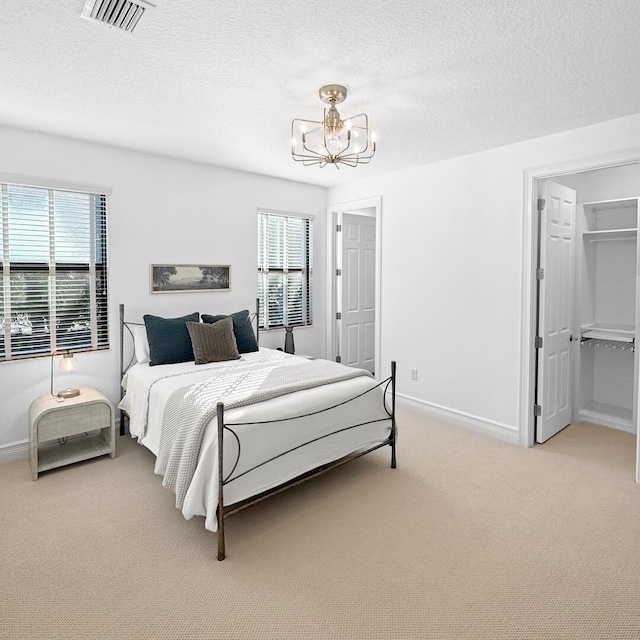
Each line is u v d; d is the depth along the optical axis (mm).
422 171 4219
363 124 3078
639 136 2879
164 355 3623
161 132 3312
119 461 3287
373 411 3113
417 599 1892
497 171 3643
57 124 3139
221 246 4410
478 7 1746
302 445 2631
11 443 3287
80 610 1823
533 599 1887
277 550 2230
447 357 4117
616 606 1847
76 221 3559
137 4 1720
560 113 2875
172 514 2566
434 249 4156
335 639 1690
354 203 4961
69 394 3262
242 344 4121
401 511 2596
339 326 5445
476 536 2344
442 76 2354
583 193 4211
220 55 2139
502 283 3660
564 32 1925
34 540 2301
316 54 2127
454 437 3783
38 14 1796
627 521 2484
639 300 3676
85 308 3637
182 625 1753
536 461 3301
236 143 3580
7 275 3254
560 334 3850
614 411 4262
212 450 2268
